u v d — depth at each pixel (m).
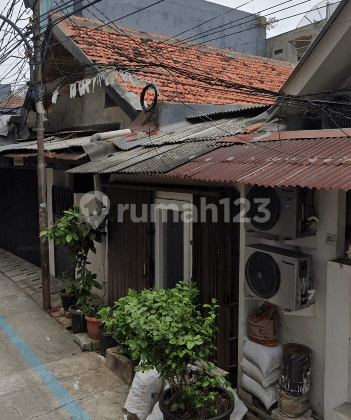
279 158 4.21
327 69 5.15
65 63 9.16
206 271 5.24
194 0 15.30
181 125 7.49
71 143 7.80
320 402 4.36
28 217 11.57
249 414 4.64
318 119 5.83
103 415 4.71
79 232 6.69
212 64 10.38
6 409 4.81
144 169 5.10
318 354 4.35
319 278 4.29
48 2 10.41
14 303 8.53
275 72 11.71
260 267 4.40
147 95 7.57
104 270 7.46
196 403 3.75
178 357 3.86
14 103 12.80
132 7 13.84
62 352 6.30
